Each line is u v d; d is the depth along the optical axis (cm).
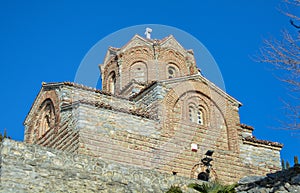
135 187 2319
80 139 2712
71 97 3016
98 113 2825
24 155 2184
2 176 2100
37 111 3238
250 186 2250
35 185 2148
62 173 2227
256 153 3198
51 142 2952
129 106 3141
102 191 2270
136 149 2836
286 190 2139
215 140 3075
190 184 2319
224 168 3038
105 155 2745
